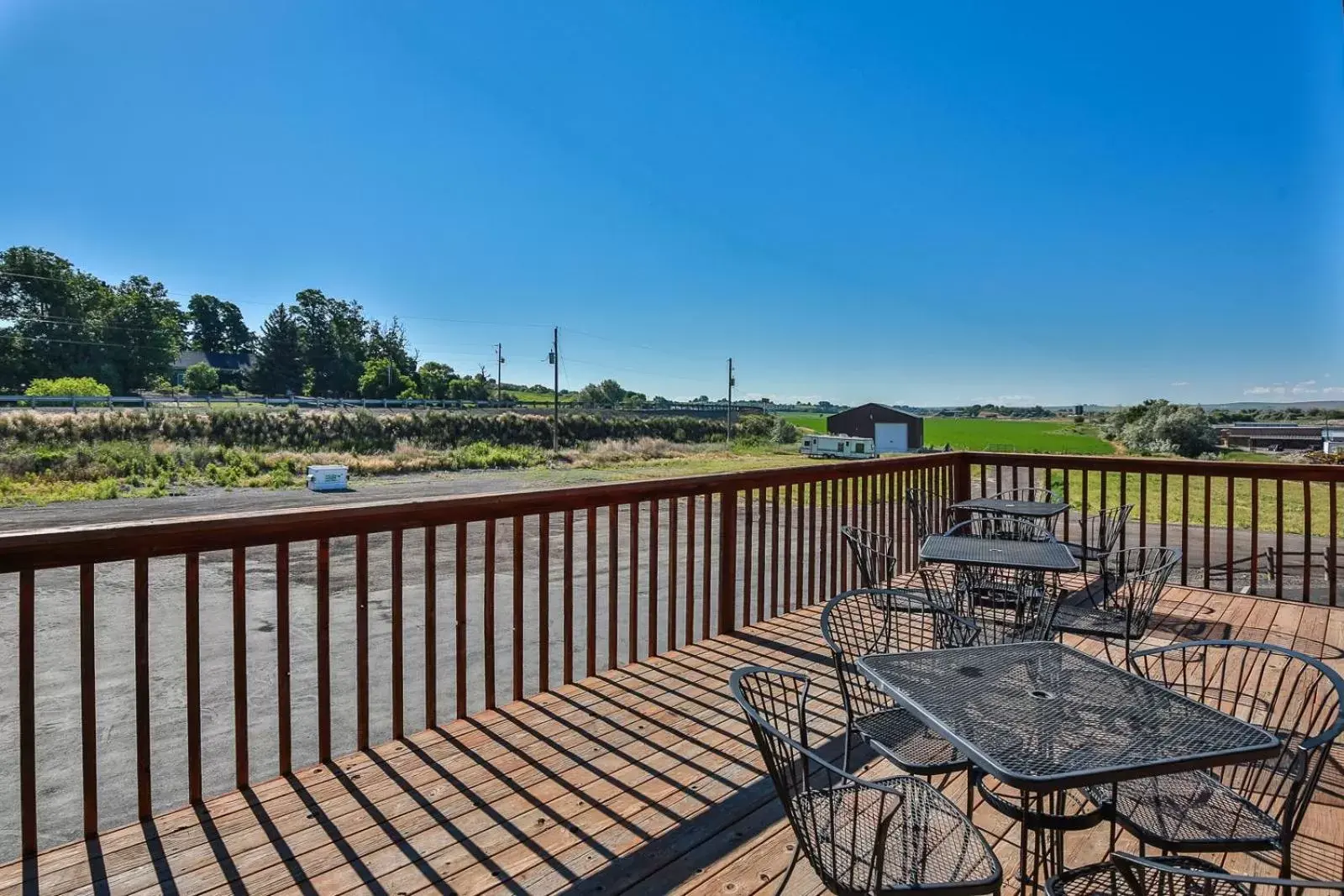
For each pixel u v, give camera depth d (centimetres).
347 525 251
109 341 5859
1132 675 176
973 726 145
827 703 309
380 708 430
